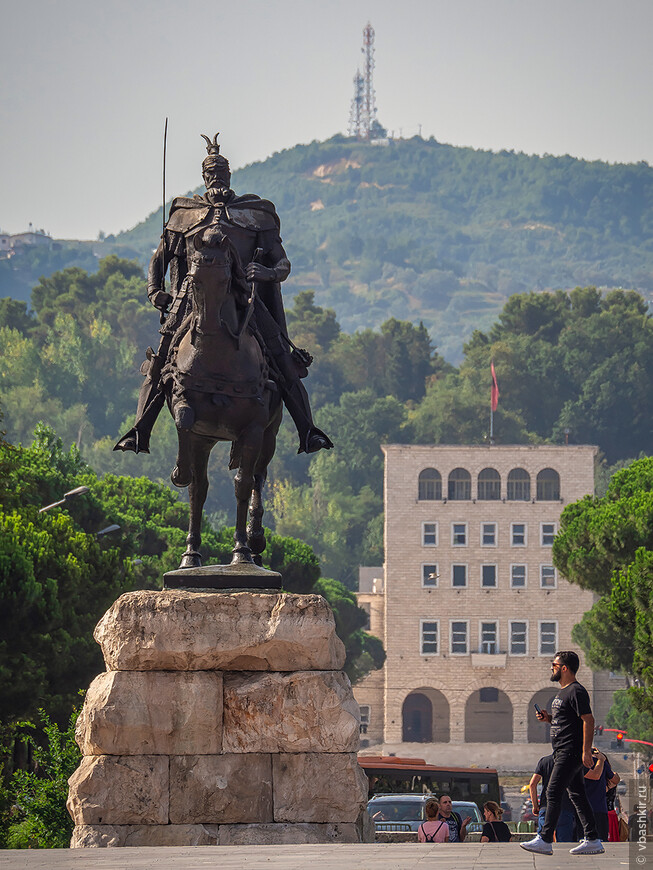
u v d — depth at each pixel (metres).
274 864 19.34
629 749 190.12
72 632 72.31
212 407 26.70
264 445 28.83
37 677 66.25
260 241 28.52
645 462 111.00
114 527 82.25
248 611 25.72
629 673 99.50
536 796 31.58
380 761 69.88
